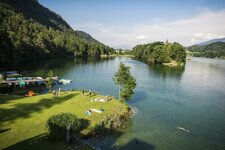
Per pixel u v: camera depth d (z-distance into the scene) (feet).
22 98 168.35
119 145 116.06
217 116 176.76
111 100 183.73
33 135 104.42
